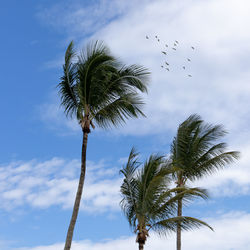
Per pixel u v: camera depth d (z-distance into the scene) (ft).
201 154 65.46
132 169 53.88
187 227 51.52
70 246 44.39
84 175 47.80
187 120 66.74
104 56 48.08
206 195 49.73
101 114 50.21
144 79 48.78
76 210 46.11
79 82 48.88
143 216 52.31
